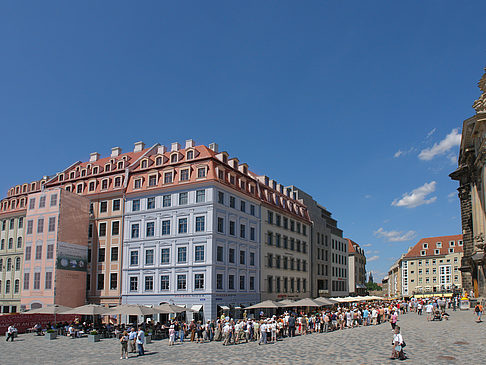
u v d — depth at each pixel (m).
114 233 65.81
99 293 65.12
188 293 57.62
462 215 74.62
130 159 72.12
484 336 31.30
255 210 70.44
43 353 35.53
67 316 62.91
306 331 45.16
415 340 31.91
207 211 58.41
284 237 79.44
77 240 65.94
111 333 49.88
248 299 64.75
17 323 56.47
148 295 60.53
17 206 77.44
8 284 73.81
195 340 43.84
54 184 74.88
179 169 62.19
